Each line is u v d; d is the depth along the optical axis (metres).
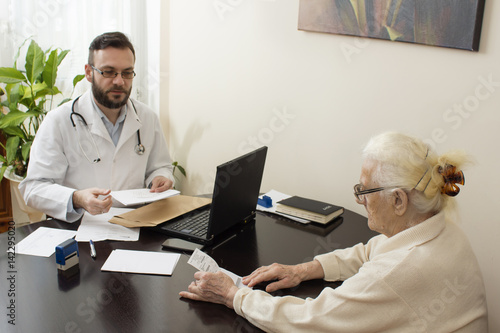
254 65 2.56
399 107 1.92
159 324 1.15
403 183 1.10
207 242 1.60
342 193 2.22
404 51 1.86
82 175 2.03
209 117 2.97
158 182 2.06
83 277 1.35
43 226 1.71
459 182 1.10
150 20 3.28
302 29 2.21
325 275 1.41
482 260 1.73
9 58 2.96
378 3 1.88
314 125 2.29
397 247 1.13
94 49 1.93
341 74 2.12
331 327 1.08
